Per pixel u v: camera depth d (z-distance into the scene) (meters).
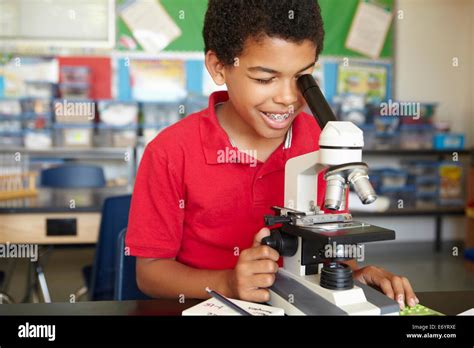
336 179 0.70
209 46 0.91
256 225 1.02
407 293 0.82
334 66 4.05
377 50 4.07
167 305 0.82
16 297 2.61
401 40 4.08
